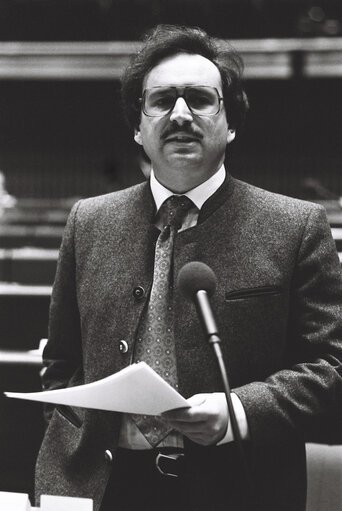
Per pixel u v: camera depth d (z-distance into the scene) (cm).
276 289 209
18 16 966
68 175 1061
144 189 227
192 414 180
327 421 218
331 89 989
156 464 199
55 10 956
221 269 210
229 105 225
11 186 1066
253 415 195
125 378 169
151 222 221
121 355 210
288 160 1024
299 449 212
